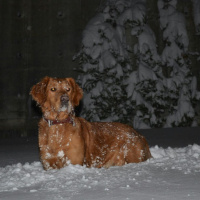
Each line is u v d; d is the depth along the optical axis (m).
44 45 16.53
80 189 3.74
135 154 5.57
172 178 4.20
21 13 16.30
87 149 5.25
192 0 17.62
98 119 15.60
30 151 9.03
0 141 12.71
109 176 4.41
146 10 17.31
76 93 5.38
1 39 15.80
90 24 16.44
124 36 16.72
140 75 16.08
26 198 3.46
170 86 16.56
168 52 16.94
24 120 15.80
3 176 4.88
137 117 15.98
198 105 16.92
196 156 5.88
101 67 15.81
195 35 17.42
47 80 5.24
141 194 3.41
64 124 5.02
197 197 3.25
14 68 15.93
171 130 14.09
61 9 16.64
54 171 4.91
